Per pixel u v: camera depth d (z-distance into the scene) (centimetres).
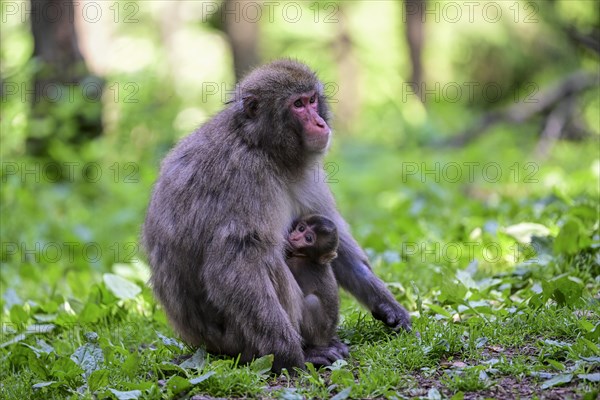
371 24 4891
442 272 1426
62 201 2575
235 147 1147
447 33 4856
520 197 2309
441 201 2188
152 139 2952
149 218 1221
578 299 1234
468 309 1255
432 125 4100
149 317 1479
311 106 1184
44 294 1712
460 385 988
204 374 1044
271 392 1024
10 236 2248
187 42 4716
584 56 3831
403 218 1917
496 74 4969
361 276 1267
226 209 1125
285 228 1186
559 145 3338
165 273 1187
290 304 1134
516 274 1453
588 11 3356
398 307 1255
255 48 3656
